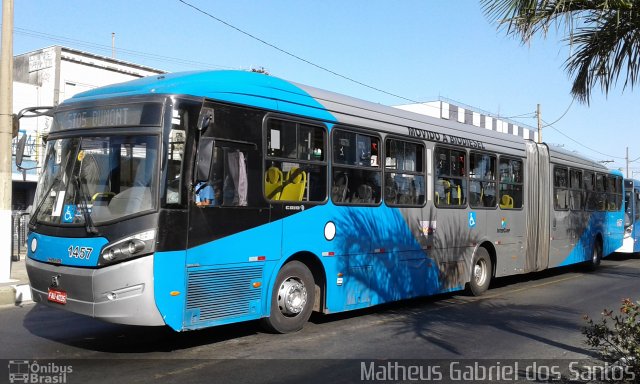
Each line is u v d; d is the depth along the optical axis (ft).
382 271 30.60
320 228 26.99
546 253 47.96
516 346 25.72
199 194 21.63
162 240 20.25
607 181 63.98
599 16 22.88
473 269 38.55
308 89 27.35
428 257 34.22
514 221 43.24
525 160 45.03
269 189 24.64
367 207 29.78
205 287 21.72
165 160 20.63
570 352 24.81
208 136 22.26
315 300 27.55
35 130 72.18
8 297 33.73
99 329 26.50
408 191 32.83
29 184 73.82
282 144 25.41
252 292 23.77
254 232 23.77
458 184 37.22
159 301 20.06
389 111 32.01
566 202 52.21
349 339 26.08
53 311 31.07
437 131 35.45
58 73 72.95
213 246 22.00
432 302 37.27
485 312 33.96
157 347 23.47
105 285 19.85
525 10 21.79
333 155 28.02
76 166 21.89
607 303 38.04
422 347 25.08
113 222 20.16
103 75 77.41
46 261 21.76
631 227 73.61
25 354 22.09
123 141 21.20
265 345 24.22
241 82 24.03
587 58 24.21
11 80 38.83
